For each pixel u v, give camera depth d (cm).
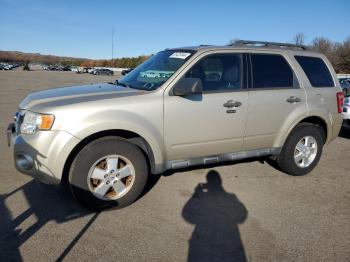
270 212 408
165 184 479
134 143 416
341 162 627
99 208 391
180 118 421
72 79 3606
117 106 385
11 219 367
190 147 439
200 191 461
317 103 531
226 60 464
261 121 483
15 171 506
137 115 394
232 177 518
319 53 561
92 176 383
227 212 403
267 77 493
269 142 502
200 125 436
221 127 452
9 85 2336
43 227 354
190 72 433
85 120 368
